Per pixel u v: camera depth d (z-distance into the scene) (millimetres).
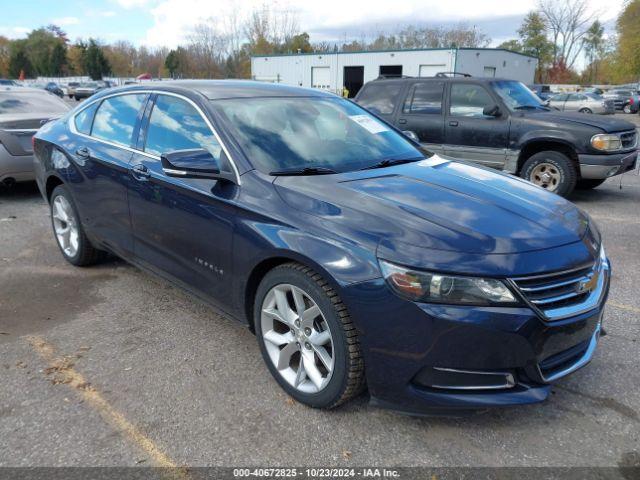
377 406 2645
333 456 2559
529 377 2543
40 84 60156
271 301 3020
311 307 2791
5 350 3514
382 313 2480
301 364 2922
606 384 3160
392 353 2508
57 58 100312
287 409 2910
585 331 2666
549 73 72188
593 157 7598
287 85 4359
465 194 3043
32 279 4746
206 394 3043
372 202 2824
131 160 3959
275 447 2615
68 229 5016
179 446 2617
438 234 2539
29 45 100688
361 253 2545
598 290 2770
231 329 3842
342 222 2691
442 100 8781
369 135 3980
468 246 2475
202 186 3330
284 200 2941
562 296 2527
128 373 3252
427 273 2410
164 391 3070
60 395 3021
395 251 2484
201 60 62656
